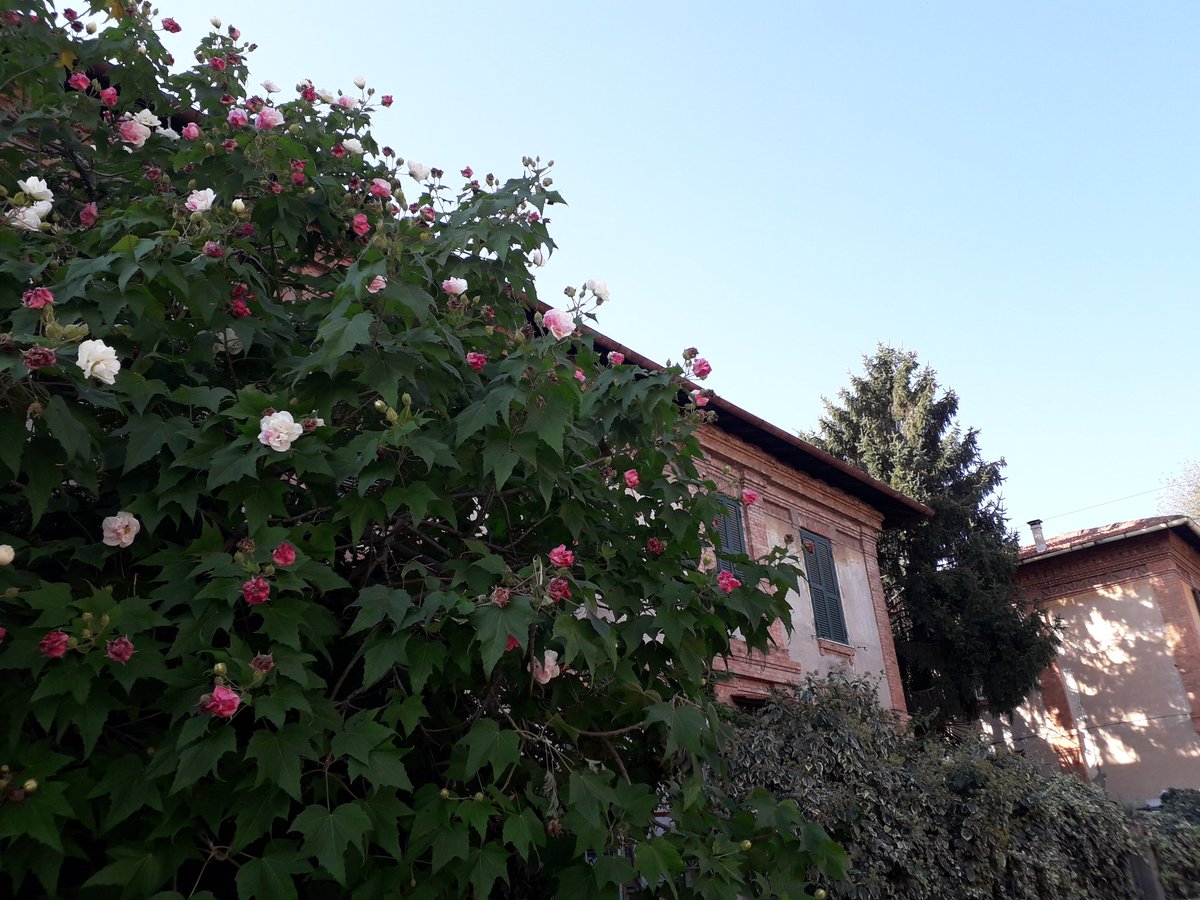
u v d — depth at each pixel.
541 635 4.32
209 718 3.03
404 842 3.94
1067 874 9.28
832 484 15.03
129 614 3.14
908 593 18.36
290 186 5.11
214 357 4.39
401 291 3.98
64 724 2.99
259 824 3.18
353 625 3.55
